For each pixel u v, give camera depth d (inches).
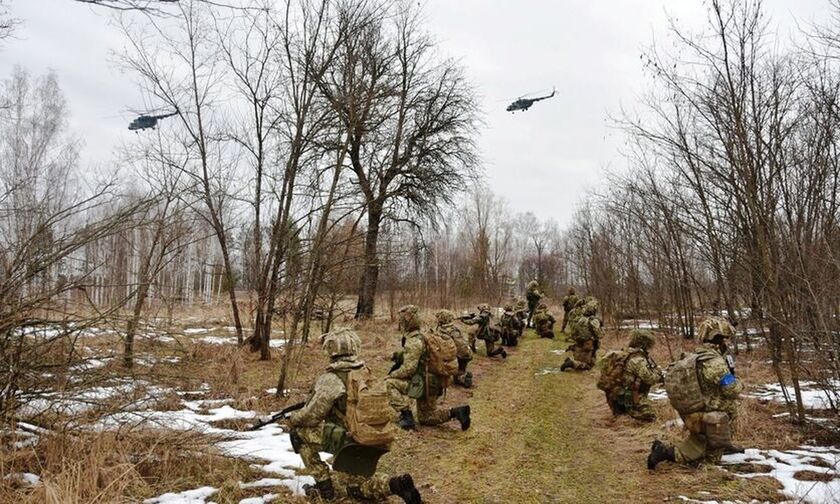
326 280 431.8
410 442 268.1
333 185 361.7
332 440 180.2
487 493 207.5
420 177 799.7
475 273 1273.4
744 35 273.0
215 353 437.1
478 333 561.0
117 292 254.2
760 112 273.9
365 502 189.8
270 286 457.7
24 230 202.7
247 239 532.7
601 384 323.9
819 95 269.7
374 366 456.8
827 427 266.8
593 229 864.9
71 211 239.8
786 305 273.0
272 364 439.8
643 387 312.7
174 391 256.4
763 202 273.4
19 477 177.8
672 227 458.3
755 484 205.3
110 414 206.7
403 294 928.3
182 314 660.1
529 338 735.7
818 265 265.0
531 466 238.4
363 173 653.9
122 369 217.8
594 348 488.1
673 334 613.0
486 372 481.7
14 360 192.9
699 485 209.2
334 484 191.2
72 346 206.5
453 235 1614.2
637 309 681.6
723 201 303.3
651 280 658.8
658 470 230.2
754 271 289.6
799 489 198.8
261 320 477.7
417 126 829.2
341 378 184.1
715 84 285.7
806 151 283.9
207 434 231.1
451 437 279.9
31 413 205.5
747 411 289.6
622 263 711.1
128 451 199.3
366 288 794.2
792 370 271.3
